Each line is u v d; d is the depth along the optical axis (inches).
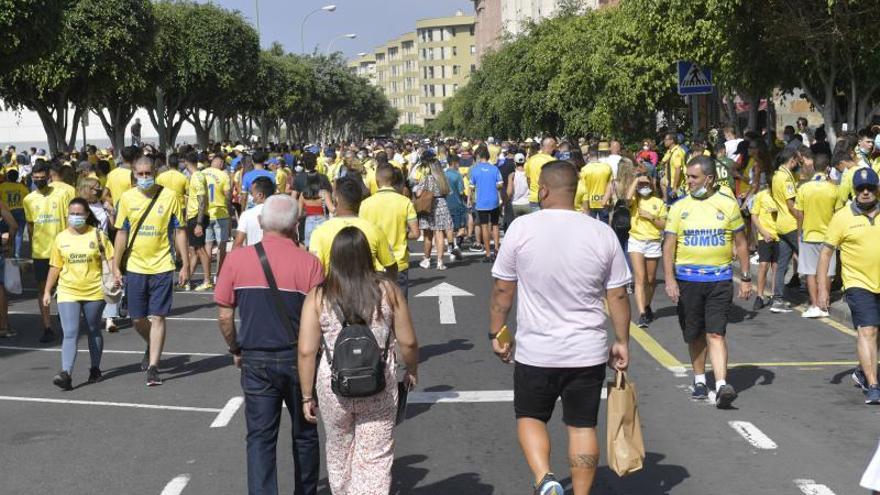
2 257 546.3
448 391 394.9
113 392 414.9
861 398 372.8
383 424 230.7
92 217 427.8
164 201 425.4
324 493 284.0
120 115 1830.7
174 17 1950.1
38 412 385.1
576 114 1699.1
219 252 727.1
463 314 579.5
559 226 238.5
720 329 356.5
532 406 241.6
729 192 359.3
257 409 252.2
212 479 296.7
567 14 2143.2
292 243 258.4
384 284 234.2
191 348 506.3
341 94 4003.4
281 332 251.1
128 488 290.7
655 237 520.1
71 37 1395.2
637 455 244.7
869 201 361.4
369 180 801.6
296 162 1175.6
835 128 957.8
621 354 244.1
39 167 536.4
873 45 784.9
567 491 277.4
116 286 426.6
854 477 284.4
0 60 882.8
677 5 902.4
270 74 2748.5
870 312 363.3
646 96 1355.8
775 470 292.0
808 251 531.5
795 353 453.7
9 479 302.4
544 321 237.1
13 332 557.3
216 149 952.9
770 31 808.9
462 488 282.0
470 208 937.5
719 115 1430.9
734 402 370.0
